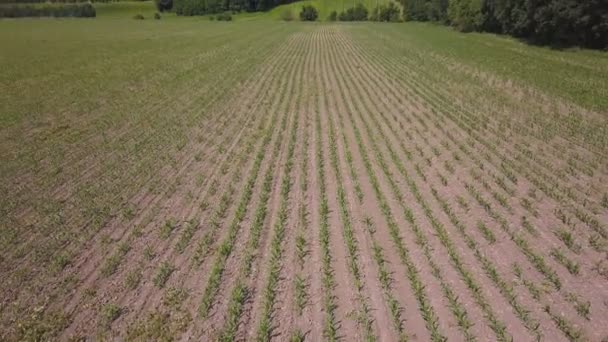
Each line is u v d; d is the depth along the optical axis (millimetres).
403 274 7211
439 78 24234
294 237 8406
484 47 36812
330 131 15000
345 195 10133
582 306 6254
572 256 7539
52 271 7508
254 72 27906
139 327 6164
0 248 8234
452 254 7535
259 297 6766
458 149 12930
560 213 8852
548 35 35750
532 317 6160
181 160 12727
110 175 11711
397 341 5824
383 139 14039
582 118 15383
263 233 8609
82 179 11469
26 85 24344
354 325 6125
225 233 8672
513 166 11391
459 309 6336
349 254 7812
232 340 5906
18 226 9078
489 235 8141
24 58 36000
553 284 6824
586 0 29953
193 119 17062
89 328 6195
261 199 9977
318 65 30797
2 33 66125
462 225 8570
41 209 9820
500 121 15523
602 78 21625
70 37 58188
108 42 50406
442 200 9727
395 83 23391
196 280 7211
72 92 22359
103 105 19516
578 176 10703
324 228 8578
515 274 7113
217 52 38969
